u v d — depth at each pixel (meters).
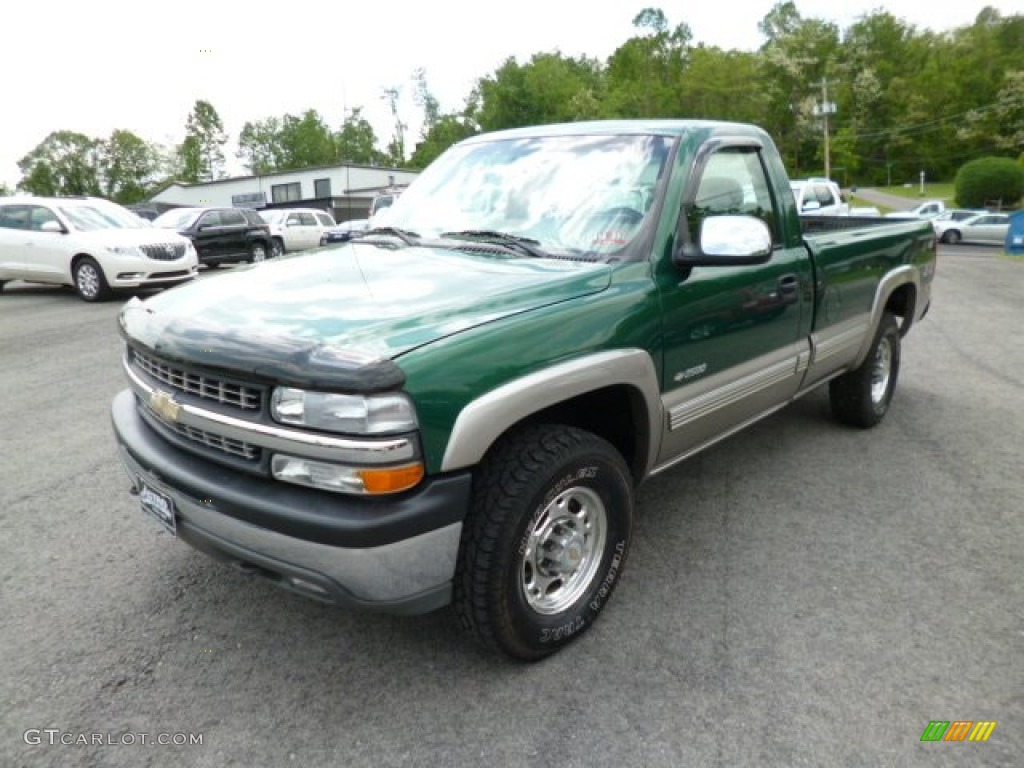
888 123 90.06
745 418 3.60
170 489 2.46
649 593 3.07
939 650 2.68
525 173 3.42
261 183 42.66
